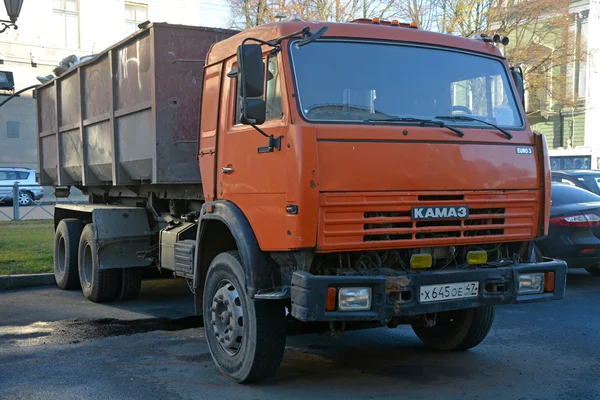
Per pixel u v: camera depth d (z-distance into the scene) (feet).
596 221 32.22
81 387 17.70
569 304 28.45
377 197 16.14
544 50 98.12
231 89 19.01
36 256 39.50
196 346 22.09
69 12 114.52
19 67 110.32
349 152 15.90
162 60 23.39
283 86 16.57
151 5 121.08
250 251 16.98
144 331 24.29
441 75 18.38
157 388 17.61
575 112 113.70
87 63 30.37
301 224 15.51
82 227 32.86
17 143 111.14
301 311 15.29
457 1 87.10
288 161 15.85
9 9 41.83
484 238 17.60
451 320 20.94
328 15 81.46
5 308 28.66
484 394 16.87
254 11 83.15
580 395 16.71
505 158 17.98
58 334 23.80
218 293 18.69
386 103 17.40
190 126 23.88
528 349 21.31
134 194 29.66
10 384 17.99
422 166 16.63
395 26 18.86
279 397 16.81
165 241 24.13
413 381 18.08
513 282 17.25
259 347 17.12
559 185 35.50
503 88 19.45
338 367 19.58
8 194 86.22
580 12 109.81
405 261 17.04
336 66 17.11
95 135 30.58
